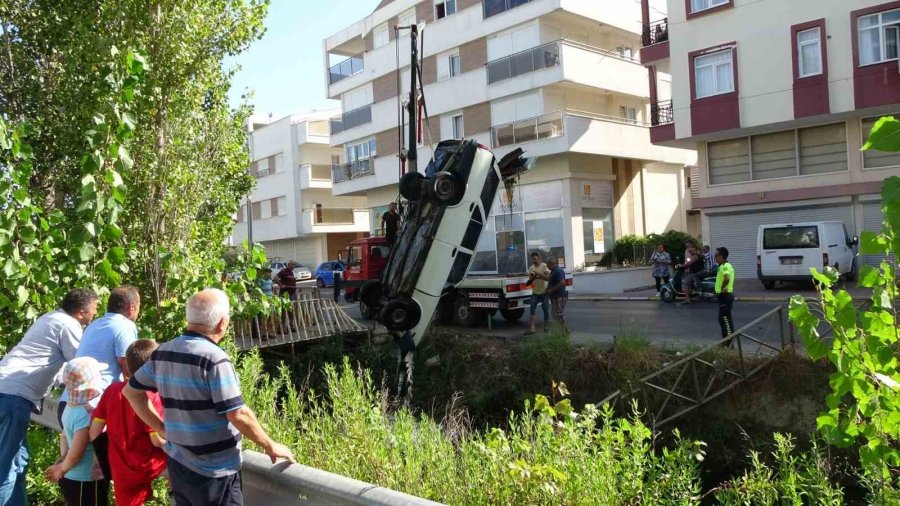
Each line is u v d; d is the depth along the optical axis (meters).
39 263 5.69
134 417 4.14
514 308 16.80
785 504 3.77
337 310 17.00
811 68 22.17
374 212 38.97
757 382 10.79
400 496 2.87
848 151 22.42
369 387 5.18
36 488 5.79
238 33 8.32
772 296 19.17
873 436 3.28
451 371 13.64
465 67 32.25
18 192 5.60
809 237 20.05
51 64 8.98
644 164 32.75
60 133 8.42
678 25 24.97
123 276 6.92
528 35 29.62
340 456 4.14
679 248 27.77
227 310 3.60
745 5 23.30
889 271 3.34
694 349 11.63
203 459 3.35
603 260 28.83
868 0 20.88
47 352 4.94
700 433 10.91
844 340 3.32
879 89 20.69
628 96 31.67
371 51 37.38
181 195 7.50
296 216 50.06
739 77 23.53
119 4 7.58
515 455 3.82
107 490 4.78
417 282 13.09
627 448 3.92
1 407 4.70
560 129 27.52
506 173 14.79
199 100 8.06
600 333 15.63
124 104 5.95
